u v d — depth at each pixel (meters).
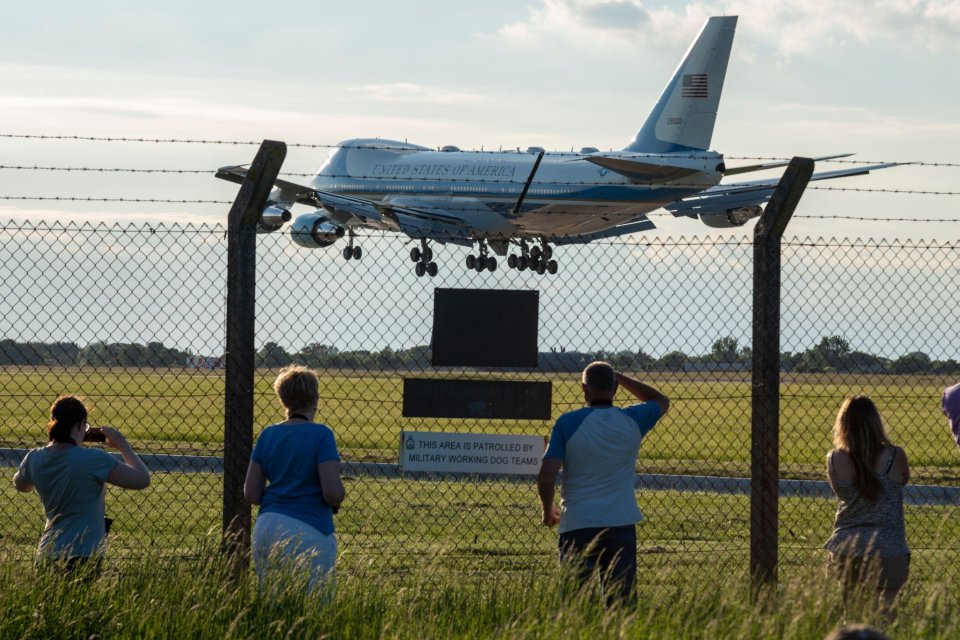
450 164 176.75
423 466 33.16
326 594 28.27
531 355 33.16
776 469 32.72
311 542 28.48
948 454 92.12
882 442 30.50
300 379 29.39
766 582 32.41
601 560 30.34
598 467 30.62
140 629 27.50
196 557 32.50
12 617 27.62
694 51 158.38
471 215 171.25
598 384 31.31
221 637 27.14
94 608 28.52
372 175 187.50
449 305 33.25
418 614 28.97
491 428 105.62
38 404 132.38
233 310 32.28
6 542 32.81
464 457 33.06
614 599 29.22
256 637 26.91
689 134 158.62
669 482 69.44
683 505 59.44
